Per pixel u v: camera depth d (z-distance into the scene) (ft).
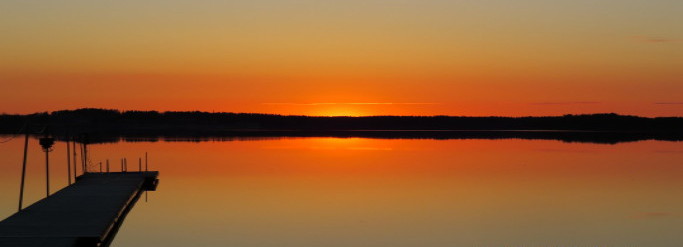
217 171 174.29
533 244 90.74
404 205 120.26
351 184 147.95
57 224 83.97
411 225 102.42
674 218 108.68
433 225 102.53
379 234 96.07
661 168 184.65
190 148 263.70
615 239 93.56
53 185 144.66
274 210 114.42
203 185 146.51
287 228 99.66
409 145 285.64
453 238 93.81
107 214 91.61
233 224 102.53
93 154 235.20
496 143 305.53
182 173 170.19
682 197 130.72
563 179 158.61
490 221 105.91
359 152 240.73
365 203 122.11
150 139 343.67
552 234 96.58
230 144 290.15
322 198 127.65
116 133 432.66
